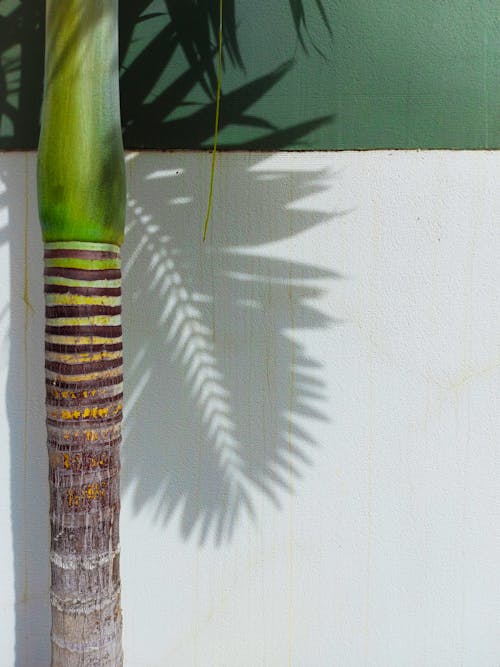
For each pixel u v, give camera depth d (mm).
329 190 1633
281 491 1695
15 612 1774
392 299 1644
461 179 1615
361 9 1595
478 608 1697
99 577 1111
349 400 1668
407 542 1690
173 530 1723
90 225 1055
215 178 1649
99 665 1119
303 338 1662
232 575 1722
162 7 1628
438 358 1652
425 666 1714
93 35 1029
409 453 1671
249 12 1614
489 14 1575
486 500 1675
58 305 1064
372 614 1709
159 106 1643
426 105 1604
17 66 1672
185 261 1668
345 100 1613
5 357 1731
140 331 1688
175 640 1744
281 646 1727
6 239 1710
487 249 1629
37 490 1747
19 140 1685
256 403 1683
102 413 1090
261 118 1628
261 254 1654
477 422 1662
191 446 1700
